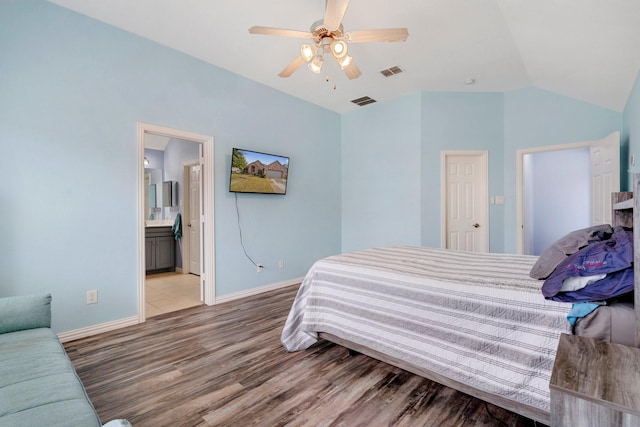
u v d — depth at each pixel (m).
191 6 2.55
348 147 5.20
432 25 2.75
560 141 3.90
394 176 4.62
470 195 4.46
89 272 2.69
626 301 1.28
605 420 0.79
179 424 1.56
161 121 3.12
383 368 2.11
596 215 3.59
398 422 1.56
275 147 4.23
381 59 3.39
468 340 1.57
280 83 4.05
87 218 2.68
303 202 4.65
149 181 6.37
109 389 1.86
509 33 2.85
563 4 2.16
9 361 1.32
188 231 5.44
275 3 2.51
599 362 0.97
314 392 1.83
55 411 1.03
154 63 3.07
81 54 2.63
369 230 4.95
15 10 2.34
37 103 2.43
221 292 3.65
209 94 3.51
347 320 2.13
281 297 3.86
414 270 2.00
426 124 4.32
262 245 4.10
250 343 2.52
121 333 2.72
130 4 2.52
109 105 2.79
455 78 3.88
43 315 1.76
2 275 2.30
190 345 2.47
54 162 2.51
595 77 3.03
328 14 1.98
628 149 3.17
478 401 1.72
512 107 4.26
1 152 2.29
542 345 1.34
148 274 5.32
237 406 1.70
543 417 1.33
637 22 2.00
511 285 1.56
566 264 1.38
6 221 2.31
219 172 3.62
